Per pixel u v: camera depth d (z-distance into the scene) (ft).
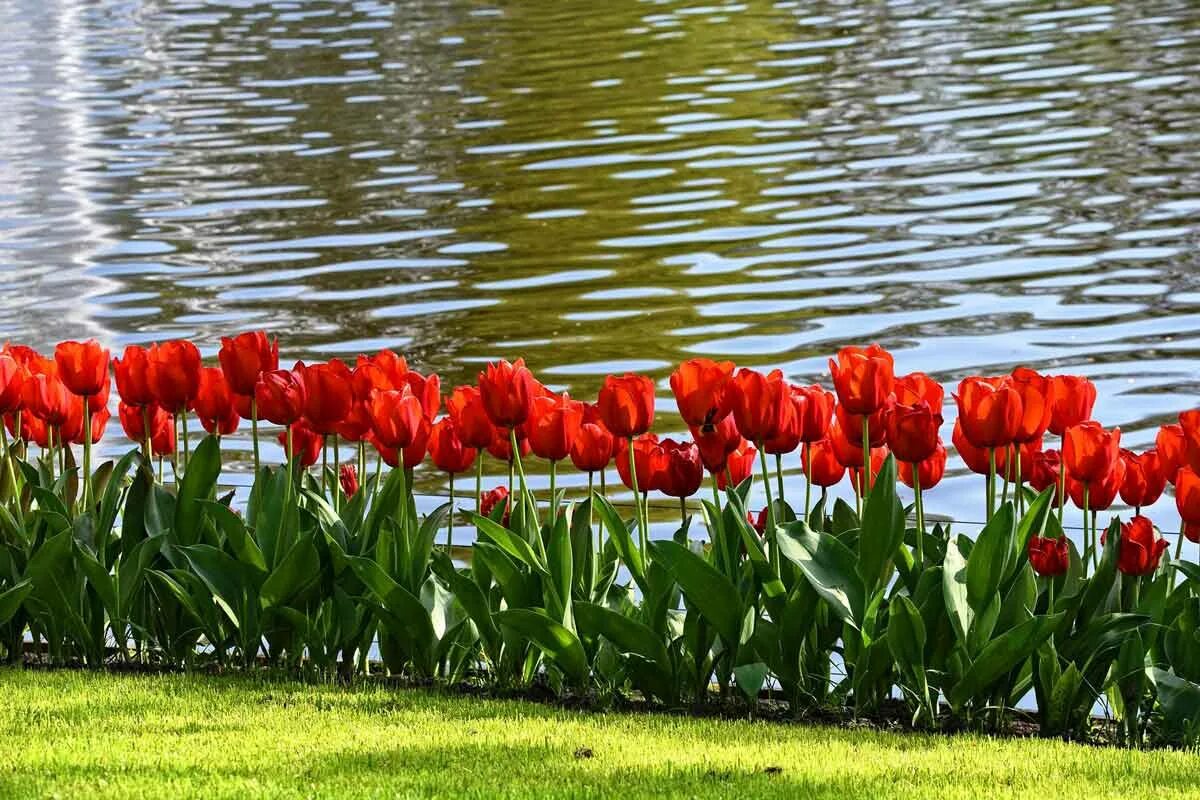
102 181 83.15
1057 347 49.57
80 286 62.69
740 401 22.38
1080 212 66.13
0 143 95.61
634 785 18.56
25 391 25.29
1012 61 103.09
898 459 22.15
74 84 116.88
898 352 50.03
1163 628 22.39
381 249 66.59
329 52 124.98
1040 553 21.33
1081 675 21.81
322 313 57.52
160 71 120.98
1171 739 21.98
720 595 22.29
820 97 94.89
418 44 126.31
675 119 90.68
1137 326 51.19
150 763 19.29
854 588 22.30
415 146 87.66
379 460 26.84
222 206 76.02
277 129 95.04
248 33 139.03
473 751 20.04
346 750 20.01
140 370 24.58
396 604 23.63
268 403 23.88
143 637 25.03
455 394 24.17
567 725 21.62
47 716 21.81
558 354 51.24
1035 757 20.38
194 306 59.11
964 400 21.65
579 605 22.70
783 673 22.82
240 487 40.60
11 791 18.11
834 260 61.21
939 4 131.23
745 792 18.33
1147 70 96.78
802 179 74.84
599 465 23.21
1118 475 22.74
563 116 93.45
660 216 69.36
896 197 70.54
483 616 23.61
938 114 88.02
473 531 36.94
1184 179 70.23
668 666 22.93
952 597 21.99
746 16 129.59
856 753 20.44
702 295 57.47
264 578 24.27
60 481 26.61
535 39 124.67
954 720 22.47
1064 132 81.46
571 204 72.69
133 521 25.32
